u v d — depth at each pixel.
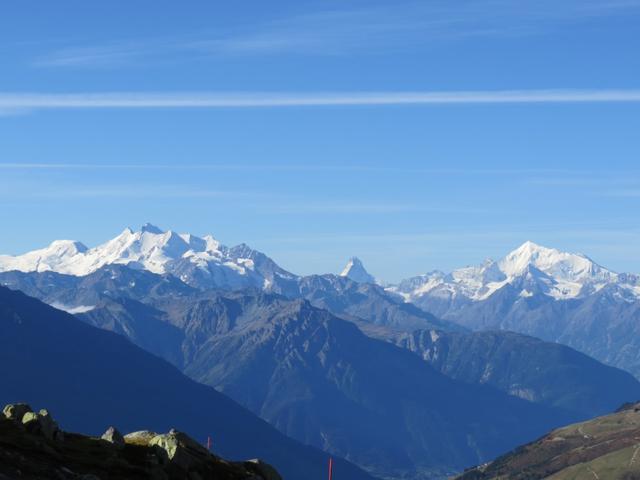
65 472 111.19
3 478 101.88
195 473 130.00
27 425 128.00
